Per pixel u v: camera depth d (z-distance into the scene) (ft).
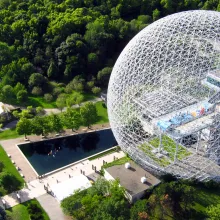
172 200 261.85
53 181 300.81
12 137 348.59
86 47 440.45
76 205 265.13
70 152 338.54
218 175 285.84
